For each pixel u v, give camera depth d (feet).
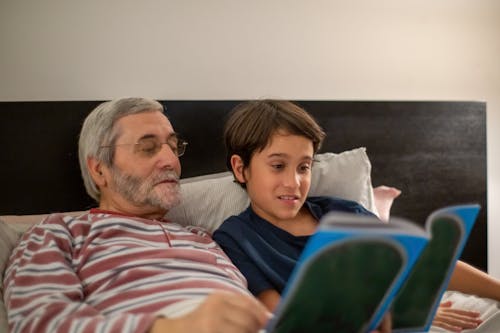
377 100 5.85
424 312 2.42
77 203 4.78
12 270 2.79
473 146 6.20
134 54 5.12
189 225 4.02
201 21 5.30
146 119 3.49
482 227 6.34
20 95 4.83
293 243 3.46
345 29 5.84
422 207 6.05
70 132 4.75
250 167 3.57
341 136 5.68
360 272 1.86
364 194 4.44
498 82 6.49
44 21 4.85
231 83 5.46
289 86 5.68
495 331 3.16
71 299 2.48
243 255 3.30
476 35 6.35
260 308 2.03
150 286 2.67
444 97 6.31
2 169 4.62
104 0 4.99
